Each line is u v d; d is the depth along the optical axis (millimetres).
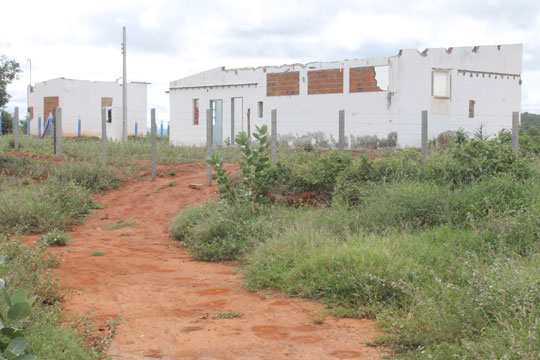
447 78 24016
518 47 25672
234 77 28562
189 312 6086
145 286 7258
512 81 25797
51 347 4180
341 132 12594
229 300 6609
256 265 7734
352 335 5262
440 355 4336
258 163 10961
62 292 6496
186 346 4965
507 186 9344
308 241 7953
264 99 27375
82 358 4234
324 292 6480
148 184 15836
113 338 5090
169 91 31516
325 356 4699
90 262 8695
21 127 45594
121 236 11336
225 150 21875
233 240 9211
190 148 21766
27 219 11523
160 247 10227
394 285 5816
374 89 23812
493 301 4965
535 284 5145
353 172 11500
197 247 9344
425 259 6938
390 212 9055
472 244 7480
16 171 15703
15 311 3182
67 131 41281
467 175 10523
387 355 4684
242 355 4734
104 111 16844
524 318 4566
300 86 26047
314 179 11664
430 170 10867
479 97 24906
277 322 5711
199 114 30266
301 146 24781
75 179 15227
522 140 12914
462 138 12562
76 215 12914
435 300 5605
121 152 19766
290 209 11062
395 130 23250
